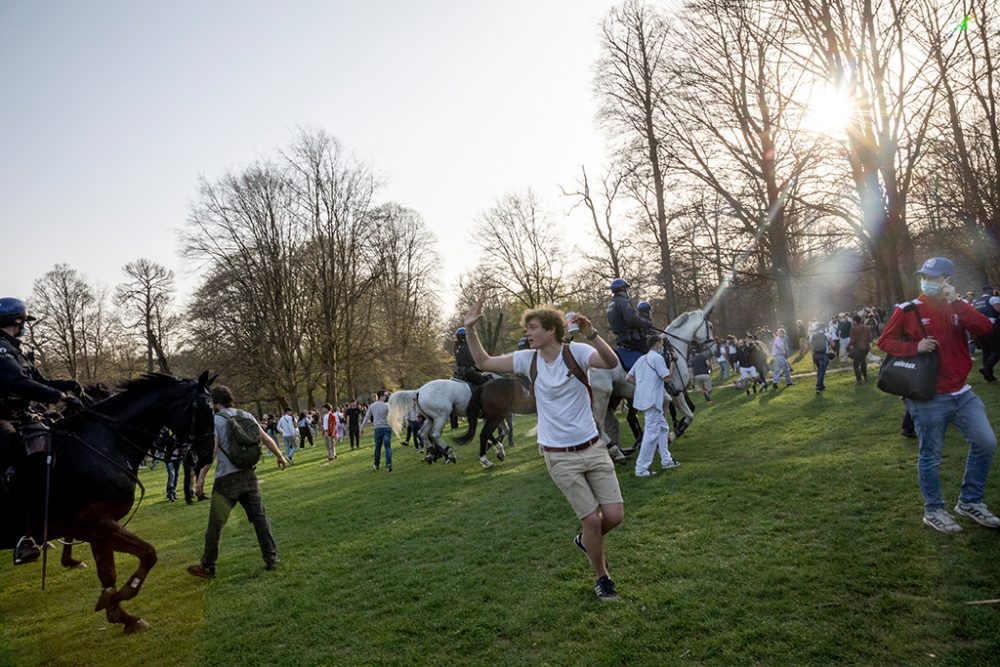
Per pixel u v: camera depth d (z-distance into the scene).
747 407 14.61
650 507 7.08
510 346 41.56
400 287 44.66
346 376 37.44
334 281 34.59
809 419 11.55
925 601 4.20
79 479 5.24
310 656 4.64
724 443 10.52
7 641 4.96
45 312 42.03
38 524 5.12
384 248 37.19
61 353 42.12
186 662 4.68
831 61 16.73
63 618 5.31
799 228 22.97
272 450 7.46
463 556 6.43
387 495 10.48
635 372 8.87
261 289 34.69
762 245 22.88
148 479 21.64
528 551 6.29
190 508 12.23
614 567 5.50
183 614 5.50
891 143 15.91
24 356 5.62
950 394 5.26
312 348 36.28
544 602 4.98
